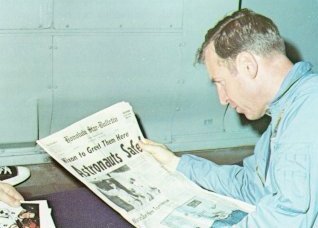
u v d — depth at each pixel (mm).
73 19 1920
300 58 2463
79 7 1904
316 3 2336
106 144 1486
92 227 1389
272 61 1148
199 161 1504
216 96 2299
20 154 2123
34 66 1946
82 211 1467
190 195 1367
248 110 1235
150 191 1362
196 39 2143
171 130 2338
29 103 2014
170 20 2070
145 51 2082
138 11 1997
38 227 1217
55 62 1969
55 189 1999
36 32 1892
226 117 2402
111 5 1945
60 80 2010
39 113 2061
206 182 1471
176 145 2367
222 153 2416
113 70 2068
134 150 1508
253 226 1107
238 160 2352
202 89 2256
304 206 1057
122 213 1257
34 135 2092
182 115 2312
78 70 2016
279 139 1122
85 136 1486
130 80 2119
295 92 1138
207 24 2137
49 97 2027
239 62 1143
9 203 1292
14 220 1231
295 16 2336
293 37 2391
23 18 1855
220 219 1259
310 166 1054
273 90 1158
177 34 2104
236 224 1151
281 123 1139
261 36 1132
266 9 2262
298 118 1090
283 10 2299
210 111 2352
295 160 1062
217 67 1186
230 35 1146
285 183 1069
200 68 2195
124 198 1315
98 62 2029
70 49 1965
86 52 1993
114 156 1463
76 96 2068
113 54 2037
